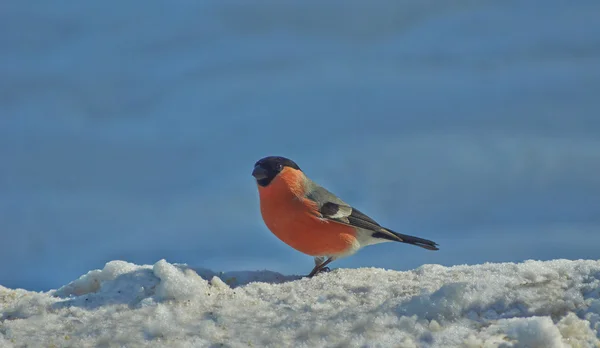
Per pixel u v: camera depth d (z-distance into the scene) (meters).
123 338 10.87
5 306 12.31
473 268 12.51
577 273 11.55
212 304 11.77
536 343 9.90
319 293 11.98
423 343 10.19
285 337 10.63
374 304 11.44
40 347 10.79
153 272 12.31
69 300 12.01
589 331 10.20
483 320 10.61
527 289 11.12
